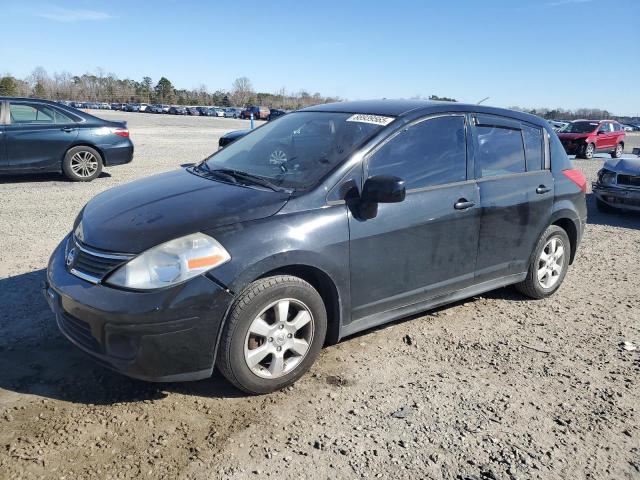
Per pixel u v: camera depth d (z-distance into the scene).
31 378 3.35
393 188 3.34
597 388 3.56
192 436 2.88
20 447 2.73
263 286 3.13
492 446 2.91
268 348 3.23
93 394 3.22
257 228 3.16
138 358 2.91
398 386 3.47
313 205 3.39
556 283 5.20
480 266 4.38
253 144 4.36
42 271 5.22
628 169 9.36
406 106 4.16
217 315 3.00
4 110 9.88
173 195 3.53
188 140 22.02
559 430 3.08
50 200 8.67
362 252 3.55
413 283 3.92
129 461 2.67
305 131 4.12
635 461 2.85
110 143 10.84
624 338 4.36
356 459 2.76
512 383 3.58
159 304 2.88
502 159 4.56
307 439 2.90
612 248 7.29
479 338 4.24
